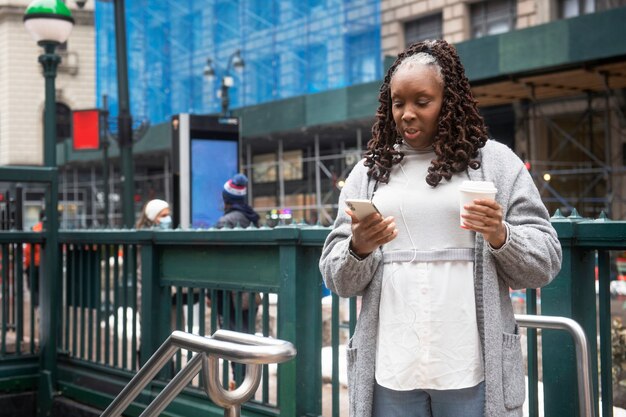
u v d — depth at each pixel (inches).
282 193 907.4
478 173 89.2
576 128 669.3
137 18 1226.6
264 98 1001.5
